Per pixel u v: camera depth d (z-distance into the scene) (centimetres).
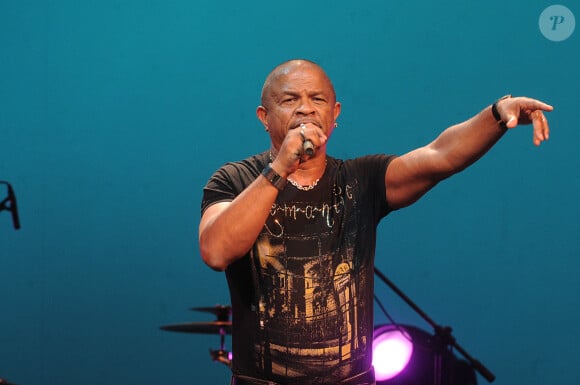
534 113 416
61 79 1155
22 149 1155
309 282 443
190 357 1132
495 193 1083
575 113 1072
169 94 1143
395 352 848
